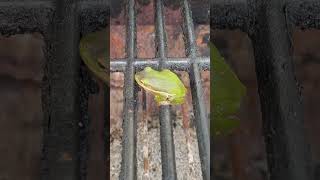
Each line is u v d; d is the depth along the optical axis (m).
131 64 0.53
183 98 0.51
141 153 0.49
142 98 0.51
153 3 0.56
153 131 0.50
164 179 0.46
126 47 0.54
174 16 0.56
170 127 0.49
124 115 0.50
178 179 0.48
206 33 0.55
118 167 0.49
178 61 0.53
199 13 0.56
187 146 0.50
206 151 0.48
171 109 0.51
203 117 0.49
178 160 0.49
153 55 0.54
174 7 0.56
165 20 0.55
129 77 0.52
